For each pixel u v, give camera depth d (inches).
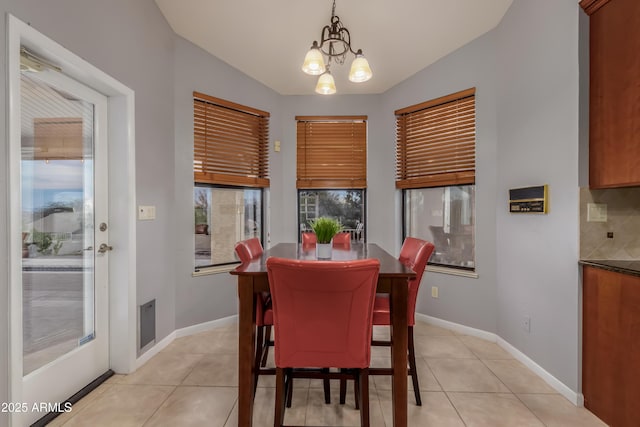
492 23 101.5
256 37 109.0
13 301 52.6
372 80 132.7
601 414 64.6
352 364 52.4
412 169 130.0
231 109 125.8
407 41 109.6
